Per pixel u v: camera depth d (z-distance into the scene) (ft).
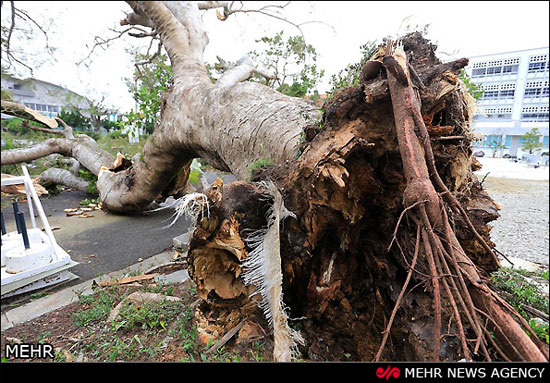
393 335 7.28
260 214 8.17
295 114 10.75
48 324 10.68
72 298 12.30
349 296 8.39
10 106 21.26
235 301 8.72
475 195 8.48
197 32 20.24
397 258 7.60
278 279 7.26
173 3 21.20
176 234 20.31
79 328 10.13
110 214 24.66
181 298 11.28
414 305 7.02
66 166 35.99
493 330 4.65
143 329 9.52
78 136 28.22
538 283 12.04
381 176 7.33
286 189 7.34
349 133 6.61
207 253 8.18
